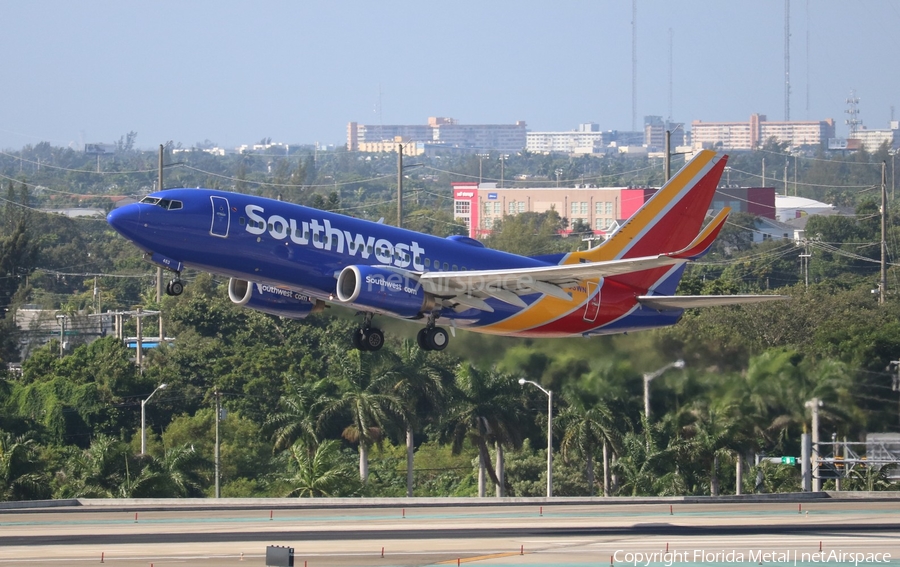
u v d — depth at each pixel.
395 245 160.00
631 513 162.25
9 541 133.50
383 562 121.06
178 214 144.00
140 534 139.12
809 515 161.25
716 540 136.75
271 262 149.88
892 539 139.12
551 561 122.25
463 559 122.88
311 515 159.38
